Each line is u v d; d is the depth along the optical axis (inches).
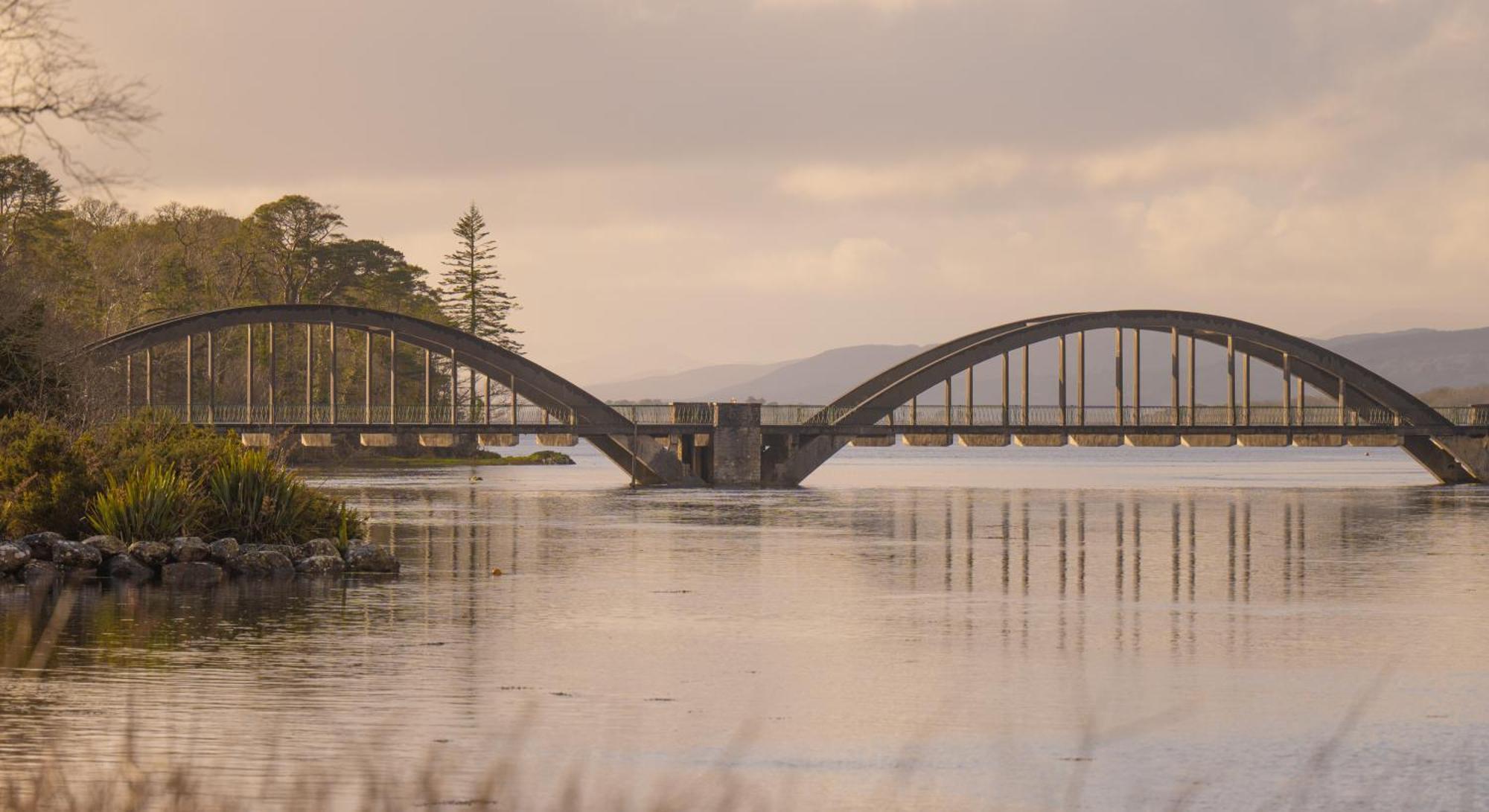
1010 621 2787.9
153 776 1455.5
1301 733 1815.9
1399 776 1619.1
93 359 5083.7
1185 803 1497.3
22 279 4594.0
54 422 3873.0
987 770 1620.3
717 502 6855.3
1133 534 4995.1
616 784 1519.4
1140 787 1558.8
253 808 1352.1
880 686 2094.0
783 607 2952.8
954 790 1537.9
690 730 1791.3
